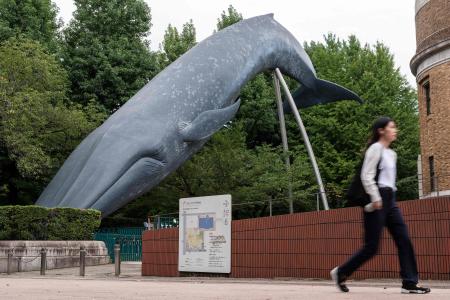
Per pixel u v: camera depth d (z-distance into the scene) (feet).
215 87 92.12
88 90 115.85
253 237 44.83
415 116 147.33
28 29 111.75
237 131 112.78
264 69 102.58
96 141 82.17
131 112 84.99
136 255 85.15
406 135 142.61
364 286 30.55
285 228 43.42
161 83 89.81
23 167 83.30
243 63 97.19
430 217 37.01
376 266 38.68
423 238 37.11
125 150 80.12
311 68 108.47
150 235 51.80
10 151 84.69
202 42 97.66
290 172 94.27
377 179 19.90
